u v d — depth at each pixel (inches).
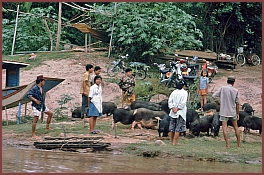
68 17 1275.8
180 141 512.7
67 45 1108.5
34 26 1149.7
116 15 981.2
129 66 940.0
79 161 424.2
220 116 490.0
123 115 554.3
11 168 390.3
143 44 968.9
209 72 879.7
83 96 606.9
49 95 791.7
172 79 796.6
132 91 641.6
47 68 930.7
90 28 1007.0
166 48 966.4
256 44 1208.8
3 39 1120.8
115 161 426.6
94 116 540.4
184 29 949.2
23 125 609.9
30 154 458.0
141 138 522.0
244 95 824.3
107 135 532.7
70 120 647.8
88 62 965.8
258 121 546.6
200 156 445.1
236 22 1130.7
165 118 525.0
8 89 625.9
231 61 1014.4
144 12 965.8
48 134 550.9
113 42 1007.6
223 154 454.3
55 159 432.1
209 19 1112.8
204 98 714.8
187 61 895.7
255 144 509.7
